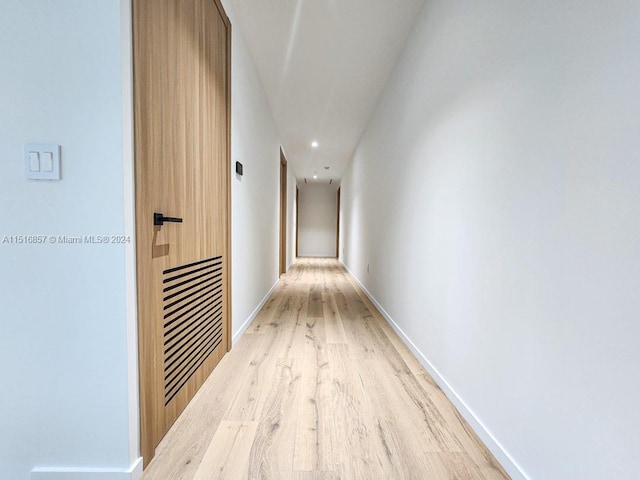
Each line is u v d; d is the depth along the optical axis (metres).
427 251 1.73
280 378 1.61
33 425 0.93
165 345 1.15
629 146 0.62
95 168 0.89
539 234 0.87
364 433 1.18
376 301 3.17
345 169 6.45
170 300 1.19
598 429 0.69
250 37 2.21
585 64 0.72
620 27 0.64
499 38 1.07
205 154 1.52
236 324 2.12
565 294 0.78
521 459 0.93
